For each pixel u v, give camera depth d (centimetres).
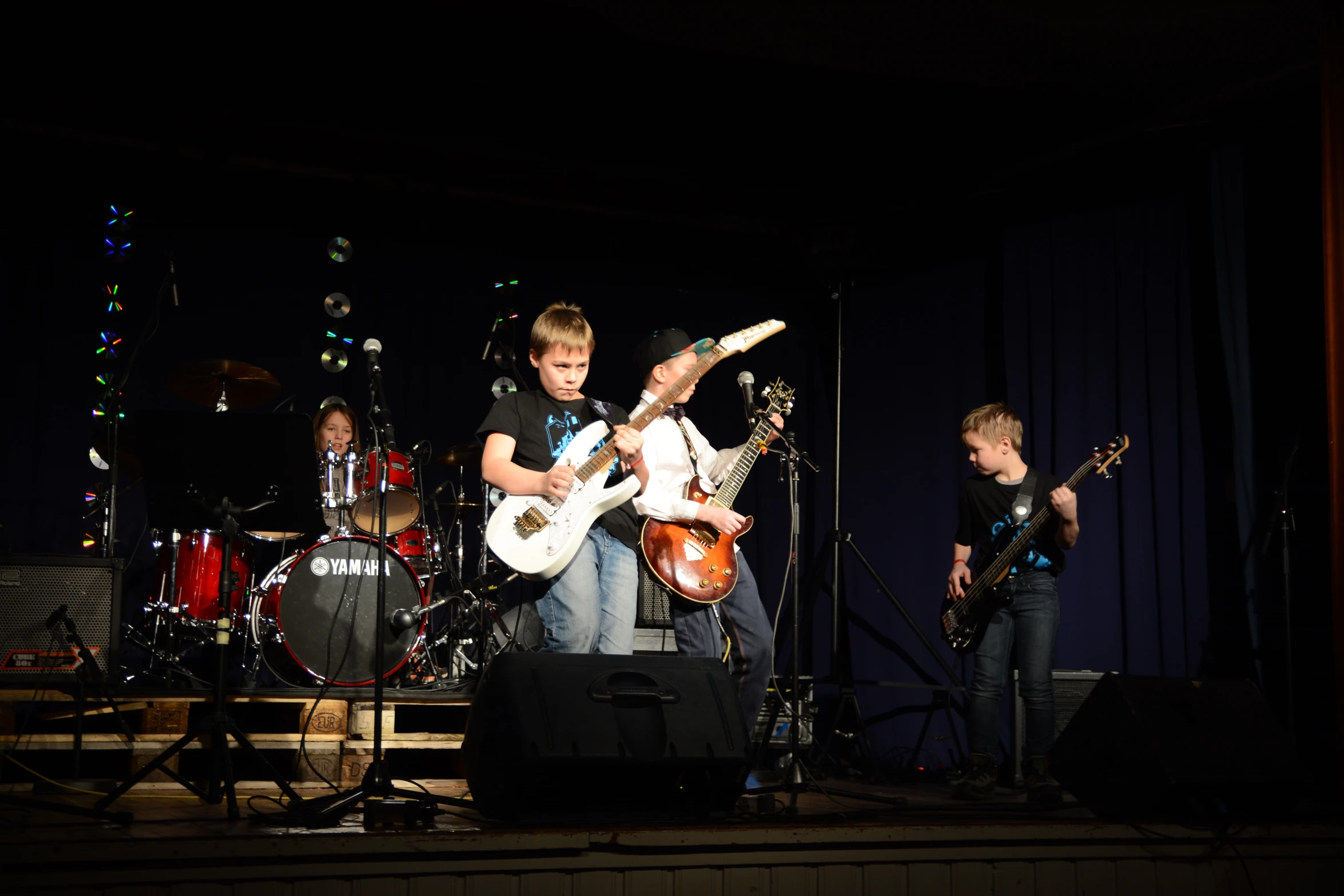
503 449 289
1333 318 335
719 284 582
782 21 405
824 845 258
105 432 460
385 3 399
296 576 424
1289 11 385
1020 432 384
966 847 267
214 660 459
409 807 247
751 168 521
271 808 286
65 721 393
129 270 515
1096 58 423
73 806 258
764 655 309
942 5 393
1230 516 439
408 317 552
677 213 560
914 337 531
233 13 406
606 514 298
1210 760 281
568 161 524
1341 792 321
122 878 217
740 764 253
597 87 453
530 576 285
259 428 292
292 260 540
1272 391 433
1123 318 468
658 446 313
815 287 569
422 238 559
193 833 234
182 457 293
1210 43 409
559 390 303
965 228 531
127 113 477
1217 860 283
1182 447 448
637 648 432
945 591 500
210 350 524
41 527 492
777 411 327
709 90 454
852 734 476
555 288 570
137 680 426
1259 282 439
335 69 443
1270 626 420
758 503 549
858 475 535
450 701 378
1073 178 501
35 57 435
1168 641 440
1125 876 277
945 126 476
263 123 493
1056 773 302
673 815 262
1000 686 362
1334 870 287
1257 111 450
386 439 320
